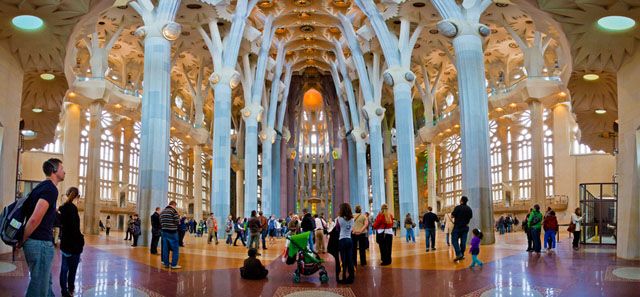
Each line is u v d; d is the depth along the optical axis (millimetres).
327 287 8344
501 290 7625
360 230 11031
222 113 29266
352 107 43344
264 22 36406
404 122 28172
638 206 11227
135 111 36281
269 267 11430
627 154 11508
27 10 10055
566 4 10180
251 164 35594
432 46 35125
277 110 49938
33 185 17172
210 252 15781
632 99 11266
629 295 7066
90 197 31484
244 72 36438
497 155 45125
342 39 42219
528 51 31609
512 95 33031
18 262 10203
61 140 39750
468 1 20312
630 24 10320
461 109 19547
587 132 17297
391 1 27766
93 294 7352
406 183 27797
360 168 43031
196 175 41656
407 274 9695
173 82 44438
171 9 21094
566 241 19547
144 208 19062
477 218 18312
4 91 11453
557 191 35094
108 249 15969
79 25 11062
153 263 11648
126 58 39219
